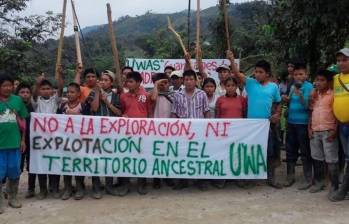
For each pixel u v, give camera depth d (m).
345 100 6.54
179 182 7.61
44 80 7.47
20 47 18.75
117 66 7.82
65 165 7.24
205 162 7.41
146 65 12.16
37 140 7.23
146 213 6.37
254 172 7.48
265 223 5.90
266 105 7.50
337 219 5.99
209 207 6.60
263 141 7.47
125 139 7.31
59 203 6.98
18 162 6.79
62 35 7.68
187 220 6.05
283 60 10.59
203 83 8.30
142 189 7.40
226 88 7.73
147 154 7.34
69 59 20.67
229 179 7.76
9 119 6.63
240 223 5.91
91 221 6.09
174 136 7.37
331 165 6.90
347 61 6.54
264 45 14.10
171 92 7.95
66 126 7.26
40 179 7.25
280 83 10.31
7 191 7.25
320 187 7.34
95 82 7.57
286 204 6.69
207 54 19.62
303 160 7.55
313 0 8.71
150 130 7.35
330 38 9.63
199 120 7.40
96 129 7.29
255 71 7.60
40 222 6.12
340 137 6.77
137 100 7.50
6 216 6.41
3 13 19.22
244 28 21.69
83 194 7.27
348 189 6.89
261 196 7.15
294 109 7.55
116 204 6.84
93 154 7.27
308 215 6.18
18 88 7.43
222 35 19.02
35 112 7.37
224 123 7.44
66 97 7.71
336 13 8.70
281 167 9.16
